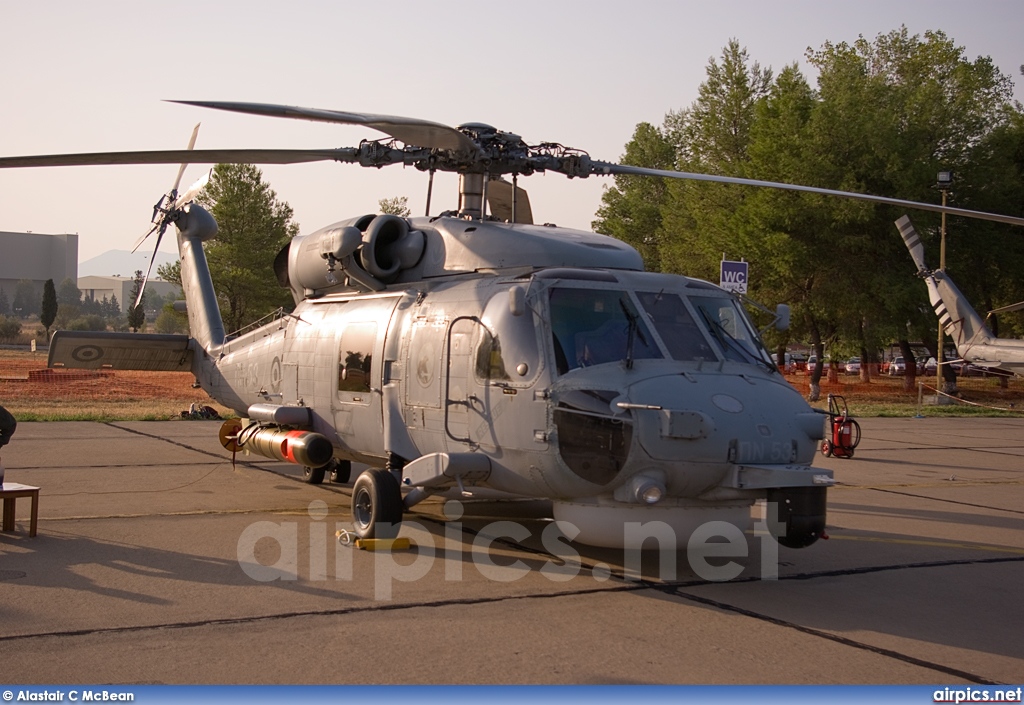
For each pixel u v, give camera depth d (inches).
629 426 269.6
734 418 275.1
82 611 243.4
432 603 259.6
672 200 1804.9
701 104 1701.5
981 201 1446.9
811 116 1401.3
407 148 356.5
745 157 1647.4
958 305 1197.1
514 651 220.8
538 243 332.2
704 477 272.4
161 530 350.9
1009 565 333.4
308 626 235.6
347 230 373.4
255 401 466.9
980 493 511.8
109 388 1181.1
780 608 266.8
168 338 546.9
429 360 333.4
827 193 368.5
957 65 1640.0
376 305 377.1
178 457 560.7
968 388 1761.8
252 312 1914.4
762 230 1381.6
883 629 249.6
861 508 455.5
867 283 1381.6
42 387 1192.8
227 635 226.7
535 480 289.9
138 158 301.4
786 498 273.4
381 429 359.3
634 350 291.4
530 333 295.6
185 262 567.5
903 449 729.0
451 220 369.1
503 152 358.3
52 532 343.0
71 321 5295.3
